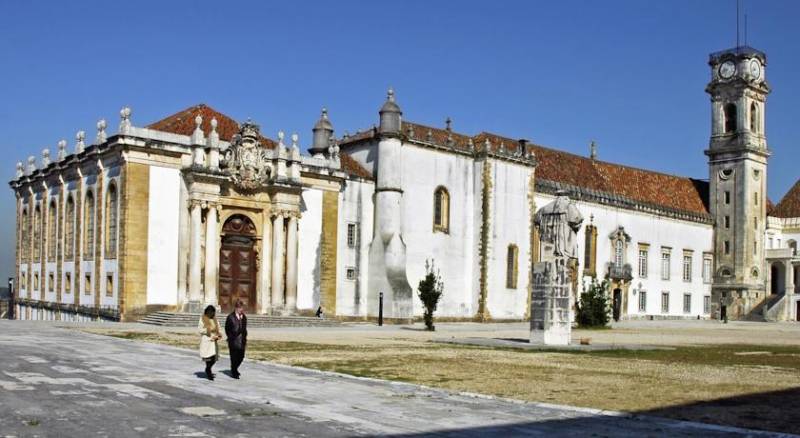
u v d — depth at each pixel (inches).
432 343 1633.9
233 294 2397.9
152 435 578.2
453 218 3006.9
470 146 3078.2
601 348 1539.1
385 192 2753.4
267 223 2453.2
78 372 934.4
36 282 2920.8
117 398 745.0
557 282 1633.9
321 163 2632.9
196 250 2262.6
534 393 853.8
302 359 1194.6
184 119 2497.5
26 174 3019.2
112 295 2272.4
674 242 4190.5
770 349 1675.7
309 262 2564.0
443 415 698.8
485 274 3006.9
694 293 4323.3
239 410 697.6
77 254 2534.5
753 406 785.6
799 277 4677.7
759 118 4510.3
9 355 1098.1
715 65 4500.5
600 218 3700.8
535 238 3216.0
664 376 1053.2
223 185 2338.8
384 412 708.7
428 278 2395.4
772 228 4899.1
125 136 2198.6
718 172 4475.9
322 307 2596.0
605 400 810.2
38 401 714.8
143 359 1116.5
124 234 2197.3
